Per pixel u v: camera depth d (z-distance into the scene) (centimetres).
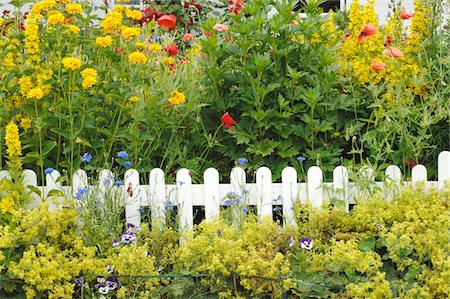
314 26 516
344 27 718
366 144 518
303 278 404
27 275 385
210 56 506
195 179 491
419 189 450
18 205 434
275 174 496
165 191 464
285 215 468
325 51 504
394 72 523
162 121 491
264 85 509
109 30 476
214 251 408
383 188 469
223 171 513
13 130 427
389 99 503
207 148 511
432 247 405
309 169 466
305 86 521
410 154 500
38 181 478
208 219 467
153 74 542
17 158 434
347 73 540
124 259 404
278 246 430
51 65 481
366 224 432
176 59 631
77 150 472
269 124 498
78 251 415
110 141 477
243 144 511
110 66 504
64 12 491
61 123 466
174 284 402
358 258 393
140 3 911
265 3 517
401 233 418
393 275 415
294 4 509
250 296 402
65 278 393
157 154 502
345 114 522
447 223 412
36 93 440
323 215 441
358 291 379
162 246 437
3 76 465
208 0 895
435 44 556
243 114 497
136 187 461
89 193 450
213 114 514
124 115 488
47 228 410
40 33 488
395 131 502
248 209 467
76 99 461
